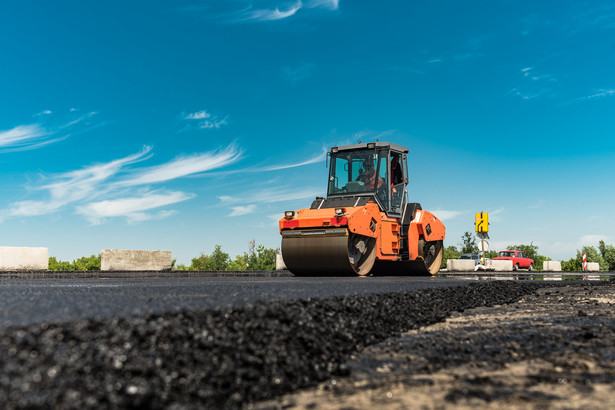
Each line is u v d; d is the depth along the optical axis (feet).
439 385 7.65
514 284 26.78
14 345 6.14
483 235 87.81
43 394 5.49
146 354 6.88
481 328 13.38
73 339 6.66
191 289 16.10
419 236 40.04
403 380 8.02
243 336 8.46
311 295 12.92
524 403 6.61
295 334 9.37
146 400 5.99
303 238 35.22
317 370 8.40
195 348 7.52
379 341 11.31
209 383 6.87
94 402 5.65
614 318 15.28
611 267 146.92
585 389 7.24
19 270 34.71
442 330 13.05
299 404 6.87
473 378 8.01
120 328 7.29
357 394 7.30
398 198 39.83
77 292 14.55
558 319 15.16
